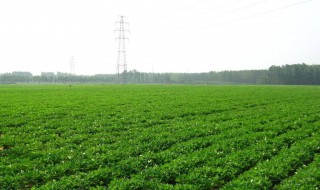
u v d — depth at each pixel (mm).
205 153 17578
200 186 13656
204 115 32594
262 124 27500
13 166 15586
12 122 27328
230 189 13195
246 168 16266
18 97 55000
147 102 45469
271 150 18531
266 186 13555
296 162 16500
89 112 34000
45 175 14727
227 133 22938
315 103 45812
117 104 42844
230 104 43156
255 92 72875
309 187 13086
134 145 19484
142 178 13984
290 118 29703
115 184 13398
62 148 19000
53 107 38906
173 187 13336
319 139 20812
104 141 20859
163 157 16969
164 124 26609
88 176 14164
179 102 45219
